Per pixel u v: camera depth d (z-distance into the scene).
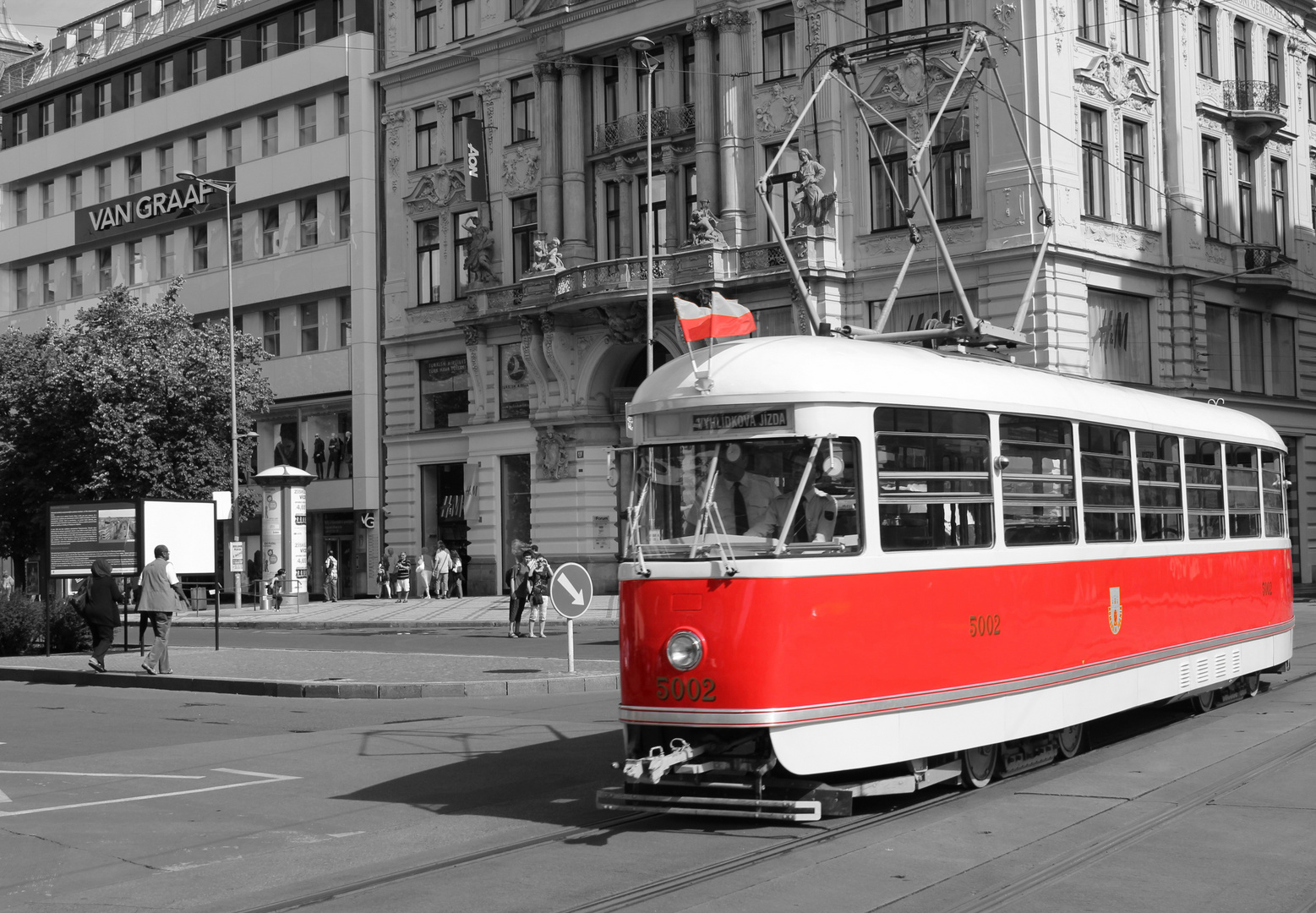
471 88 48.19
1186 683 13.76
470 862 8.61
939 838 8.94
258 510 53.25
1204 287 39.72
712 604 9.21
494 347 46.78
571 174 44.41
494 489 46.66
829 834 9.12
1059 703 11.28
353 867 8.67
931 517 10.09
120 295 44.47
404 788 11.45
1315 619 29.64
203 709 17.53
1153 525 13.33
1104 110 37.12
